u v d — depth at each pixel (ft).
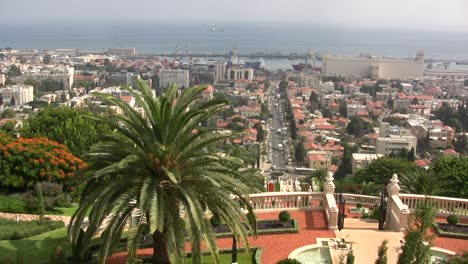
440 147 556.51
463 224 103.24
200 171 70.03
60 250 76.54
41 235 94.68
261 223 100.78
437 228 100.53
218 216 74.38
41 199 102.73
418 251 69.56
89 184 74.95
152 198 64.13
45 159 122.11
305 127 634.43
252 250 88.94
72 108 178.09
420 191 120.06
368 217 115.55
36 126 162.91
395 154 445.78
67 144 149.38
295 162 512.63
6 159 120.67
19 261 81.97
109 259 82.43
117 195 67.46
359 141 576.20
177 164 71.05
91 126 157.89
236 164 82.28
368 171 208.95
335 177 406.82
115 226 66.54
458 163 153.58
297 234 98.27
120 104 71.92
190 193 66.44
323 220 106.52
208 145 75.77
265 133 612.29
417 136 601.21
